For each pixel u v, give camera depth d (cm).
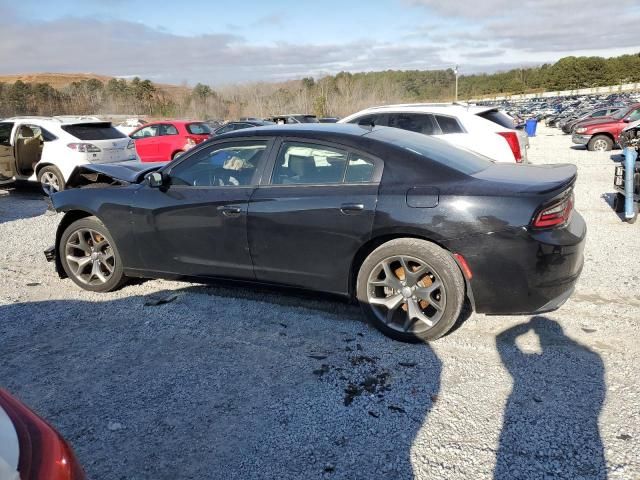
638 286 465
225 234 412
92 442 276
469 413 287
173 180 444
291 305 445
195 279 445
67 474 142
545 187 338
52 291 501
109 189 469
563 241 338
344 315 421
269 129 417
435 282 354
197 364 351
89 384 332
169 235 437
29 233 750
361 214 363
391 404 298
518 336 374
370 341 375
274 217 389
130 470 255
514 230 332
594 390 303
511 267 337
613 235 650
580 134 1891
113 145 1068
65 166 1010
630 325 385
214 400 309
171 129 1534
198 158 436
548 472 241
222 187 418
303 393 312
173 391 320
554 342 362
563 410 286
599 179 1136
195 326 410
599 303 428
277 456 259
